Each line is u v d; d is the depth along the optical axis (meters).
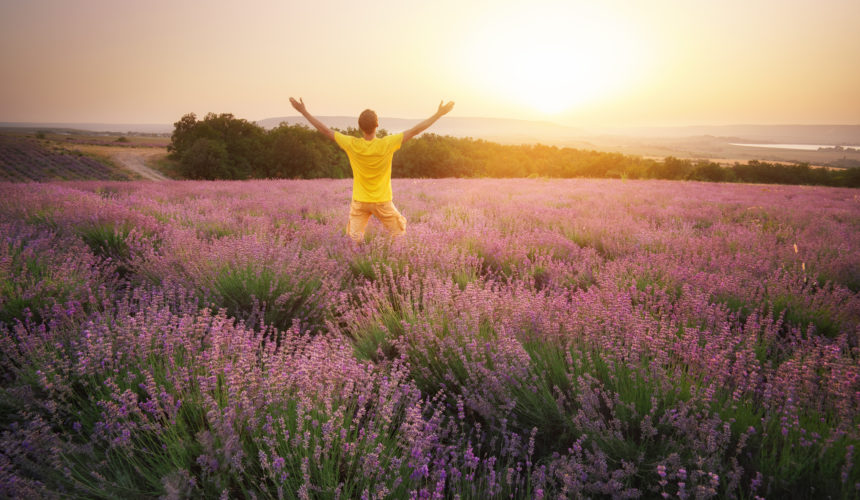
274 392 2.21
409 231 6.31
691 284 4.22
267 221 7.21
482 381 2.57
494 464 2.20
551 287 4.53
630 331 2.84
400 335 3.15
